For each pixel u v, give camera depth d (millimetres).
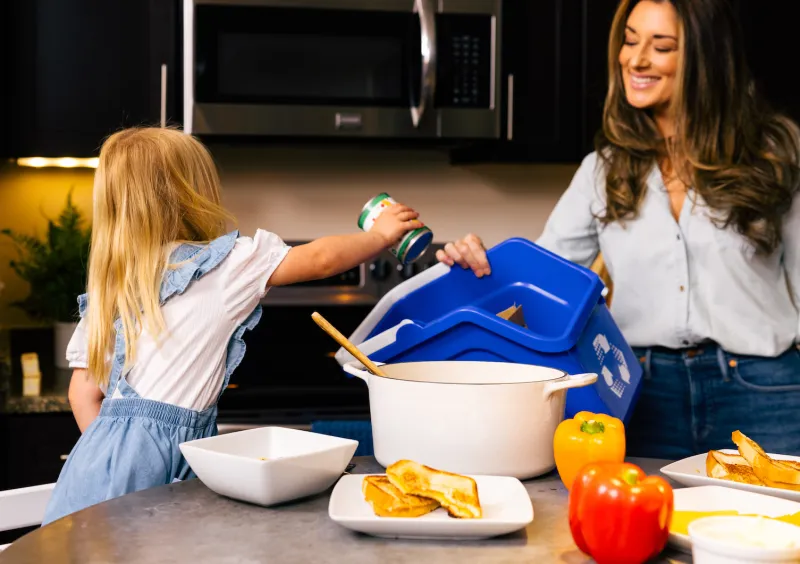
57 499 1428
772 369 1733
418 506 965
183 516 1028
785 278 1806
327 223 3023
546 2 2727
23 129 2555
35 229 2865
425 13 2541
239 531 974
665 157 1835
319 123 2564
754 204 1699
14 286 2848
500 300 1568
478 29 2613
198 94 2496
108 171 1600
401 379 1162
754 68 2771
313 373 2746
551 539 953
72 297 2762
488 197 3100
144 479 1435
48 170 2863
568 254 1950
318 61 2555
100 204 1593
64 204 2875
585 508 873
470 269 1577
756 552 759
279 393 2648
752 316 1736
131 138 1655
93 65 2562
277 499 1049
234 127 2523
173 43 2561
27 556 896
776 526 825
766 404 1724
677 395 1768
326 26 2547
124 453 1437
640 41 1754
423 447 1133
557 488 1146
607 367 1443
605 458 1090
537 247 1539
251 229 2984
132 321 1519
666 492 861
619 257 1830
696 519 913
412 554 905
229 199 2973
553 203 3133
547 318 1541
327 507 1064
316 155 3006
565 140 2766
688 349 1775
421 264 2900
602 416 1141
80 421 1657
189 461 1089
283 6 2516
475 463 1124
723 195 1708
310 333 2748
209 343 1519
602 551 866
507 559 894
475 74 2627
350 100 2576
